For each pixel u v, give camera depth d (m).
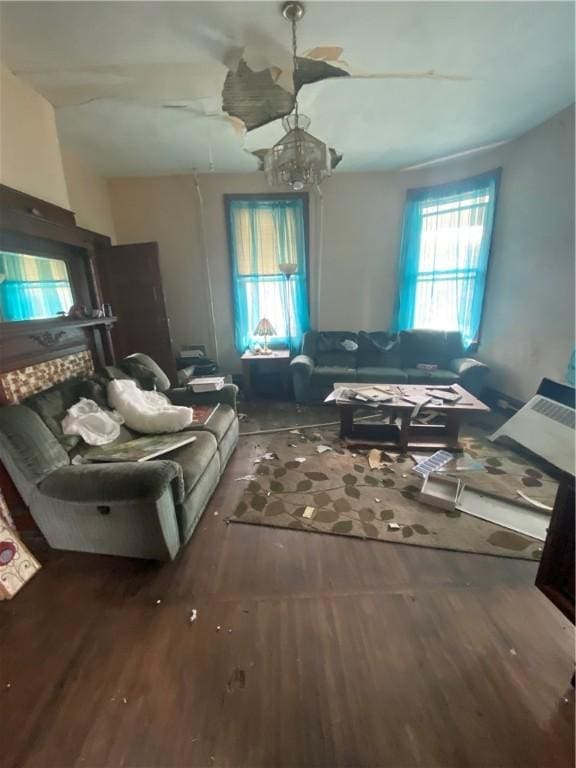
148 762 1.00
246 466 2.62
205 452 2.10
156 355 3.84
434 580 1.58
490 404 3.78
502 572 1.62
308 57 2.05
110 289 3.70
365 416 3.62
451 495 2.18
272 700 1.14
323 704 1.12
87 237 2.75
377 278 4.41
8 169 2.02
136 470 1.60
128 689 1.18
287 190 4.09
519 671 1.20
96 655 1.29
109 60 2.02
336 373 3.81
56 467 1.70
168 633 1.37
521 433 2.73
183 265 4.30
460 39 1.94
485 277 3.76
